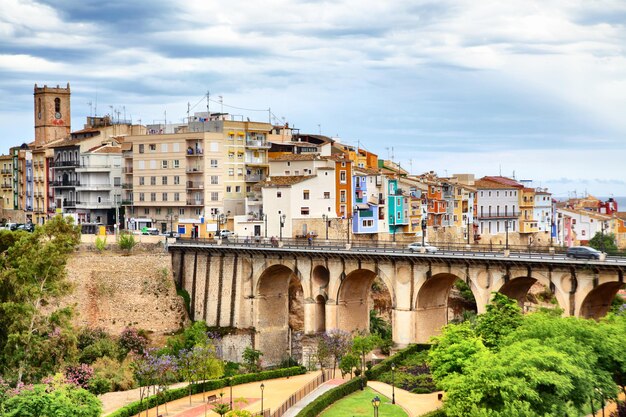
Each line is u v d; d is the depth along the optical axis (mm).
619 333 101500
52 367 118562
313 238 176750
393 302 138375
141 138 199625
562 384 88000
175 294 160500
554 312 118812
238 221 188500
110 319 152250
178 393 118750
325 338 136250
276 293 159125
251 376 131125
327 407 109062
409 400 112188
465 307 182875
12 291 118750
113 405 113750
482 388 89688
